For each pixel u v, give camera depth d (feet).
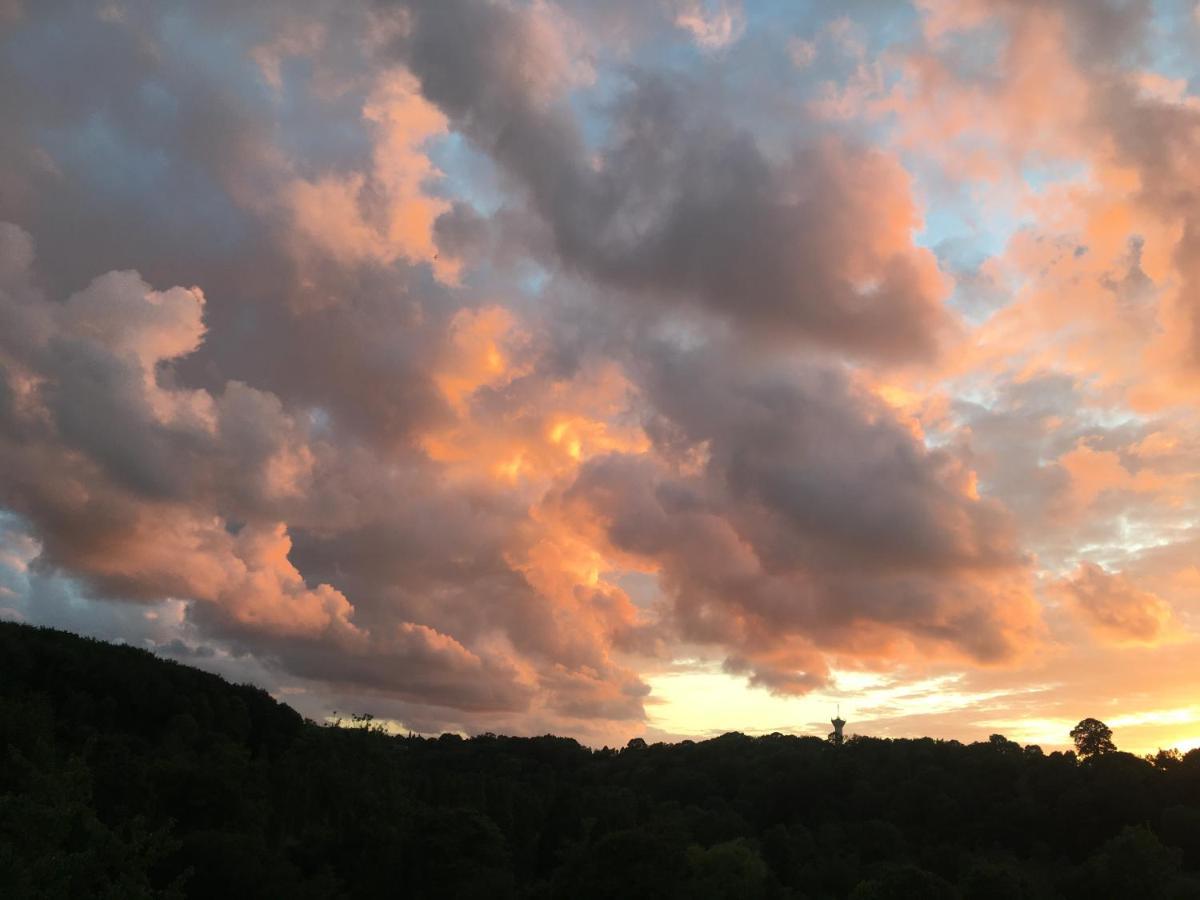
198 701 554.05
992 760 577.02
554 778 631.15
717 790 633.20
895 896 328.49
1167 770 549.54
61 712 484.33
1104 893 394.73
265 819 352.69
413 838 332.60
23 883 117.91
